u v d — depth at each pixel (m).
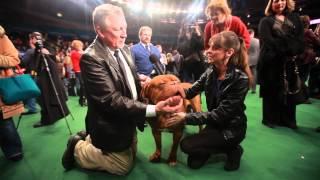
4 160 2.51
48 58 3.54
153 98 2.01
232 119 2.11
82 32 21.67
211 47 2.05
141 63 3.40
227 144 2.12
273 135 2.90
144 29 3.42
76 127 3.53
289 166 2.21
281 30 2.86
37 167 2.34
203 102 4.73
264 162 2.29
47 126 3.59
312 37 4.07
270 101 3.16
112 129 1.88
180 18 16.75
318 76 4.62
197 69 4.93
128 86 1.96
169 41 23.58
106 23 1.79
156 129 2.18
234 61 2.05
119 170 2.09
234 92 2.00
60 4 19.20
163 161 2.36
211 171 2.16
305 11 15.11
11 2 16.19
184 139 2.17
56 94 3.36
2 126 2.41
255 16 16.41
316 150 2.50
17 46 13.31
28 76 2.51
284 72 2.92
